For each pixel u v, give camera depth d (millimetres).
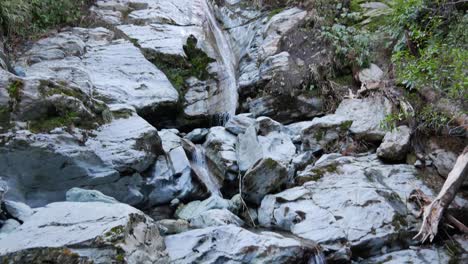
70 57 6254
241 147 5418
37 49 6203
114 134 4602
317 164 5148
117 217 3244
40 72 5586
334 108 6281
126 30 7398
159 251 3473
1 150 3830
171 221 4309
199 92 6738
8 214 3398
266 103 6512
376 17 7008
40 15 6727
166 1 8547
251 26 8430
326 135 5641
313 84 6488
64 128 4191
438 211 4195
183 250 3609
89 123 4469
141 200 4594
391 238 4191
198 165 5414
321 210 4426
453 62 4406
